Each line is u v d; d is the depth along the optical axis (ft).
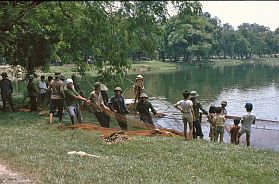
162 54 399.24
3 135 44.24
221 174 33.09
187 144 43.32
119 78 30.91
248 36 493.36
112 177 29.45
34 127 50.96
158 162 35.35
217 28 443.32
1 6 22.71
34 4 22.54
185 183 29.17
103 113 54.90
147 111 56.18
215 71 293.64
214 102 113.80
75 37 23.97
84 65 33.58
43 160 33.53
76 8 20.86
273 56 476.95
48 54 78.64
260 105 103.24
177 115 74.23
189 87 164.04
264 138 53.83
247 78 212.43
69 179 28.78
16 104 80.38
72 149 38.81
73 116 52.44
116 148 40.81
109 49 23.61
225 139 55.77
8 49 80.48
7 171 31.30
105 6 19.97
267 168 34.81
